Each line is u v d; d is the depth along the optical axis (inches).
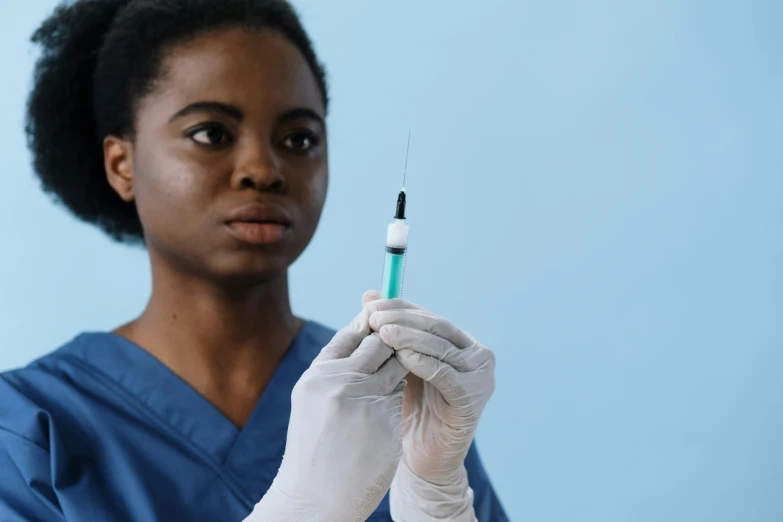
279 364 45.0
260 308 43.8
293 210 40.1
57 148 48.4
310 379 36.6
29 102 48.8
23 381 43.3
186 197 39.2
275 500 36.0
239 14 40.9
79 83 46.6
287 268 45.2
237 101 39.3
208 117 39.1
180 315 43.3
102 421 41.9
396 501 42.8
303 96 40.8
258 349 44.3
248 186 39.1
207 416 42.7
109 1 45.8
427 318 38.7
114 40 43.3
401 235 38.9
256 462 42.4
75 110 47.3
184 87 39.6
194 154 39.1
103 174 48.8
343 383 36.3
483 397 39.8
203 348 43.4
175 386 43.2
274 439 43.1
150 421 42.4
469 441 41.0
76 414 42.0
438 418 40.6
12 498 39.2
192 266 41.1
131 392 43.2
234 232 39.3
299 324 47.8
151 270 44.3
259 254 39.8
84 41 46.1
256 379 44.3
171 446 41.9
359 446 35.8
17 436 40.5
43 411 41.3
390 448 36.4
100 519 39.0
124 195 44.3
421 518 41.6
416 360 37.4
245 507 41.3
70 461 40.4
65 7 47.3
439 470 41.5
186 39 40.4
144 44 41.4
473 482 46.8
